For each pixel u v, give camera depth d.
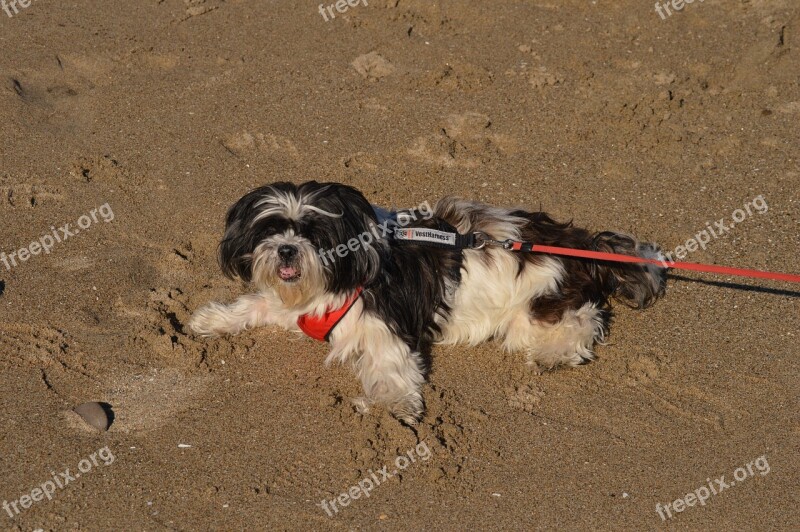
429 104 3.07
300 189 2.27
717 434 2.34
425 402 2.38
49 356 2.43
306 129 2.98
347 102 3.07
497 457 2.29
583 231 2.53
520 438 2.32
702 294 2.60
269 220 2.26
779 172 2.88
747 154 2.93
